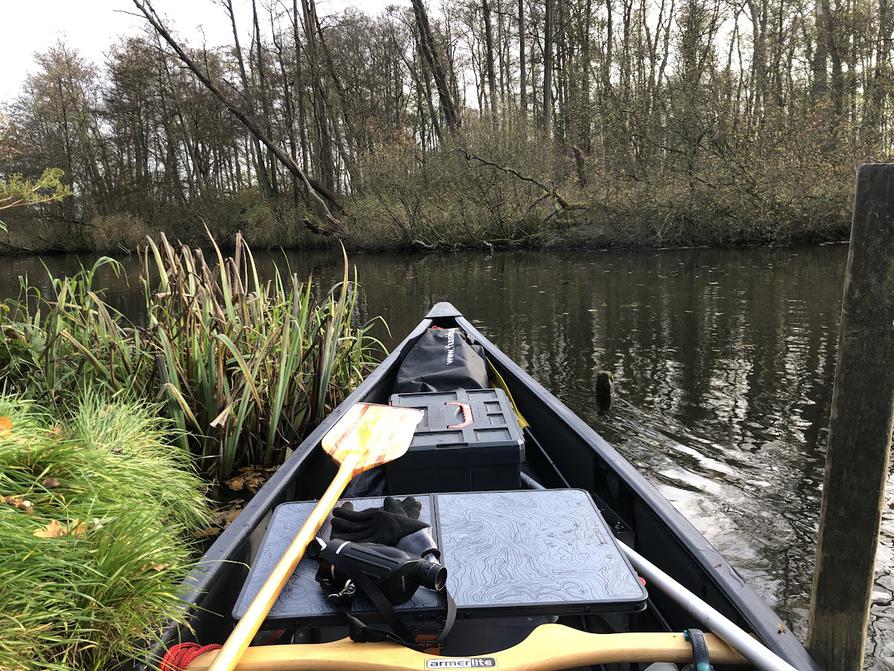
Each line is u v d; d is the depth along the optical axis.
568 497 1.79
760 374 5.86
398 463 2.23
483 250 20.05
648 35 23.73
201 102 28.72
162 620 1.58
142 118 31.11
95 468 2.11
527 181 19.42
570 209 18.91
